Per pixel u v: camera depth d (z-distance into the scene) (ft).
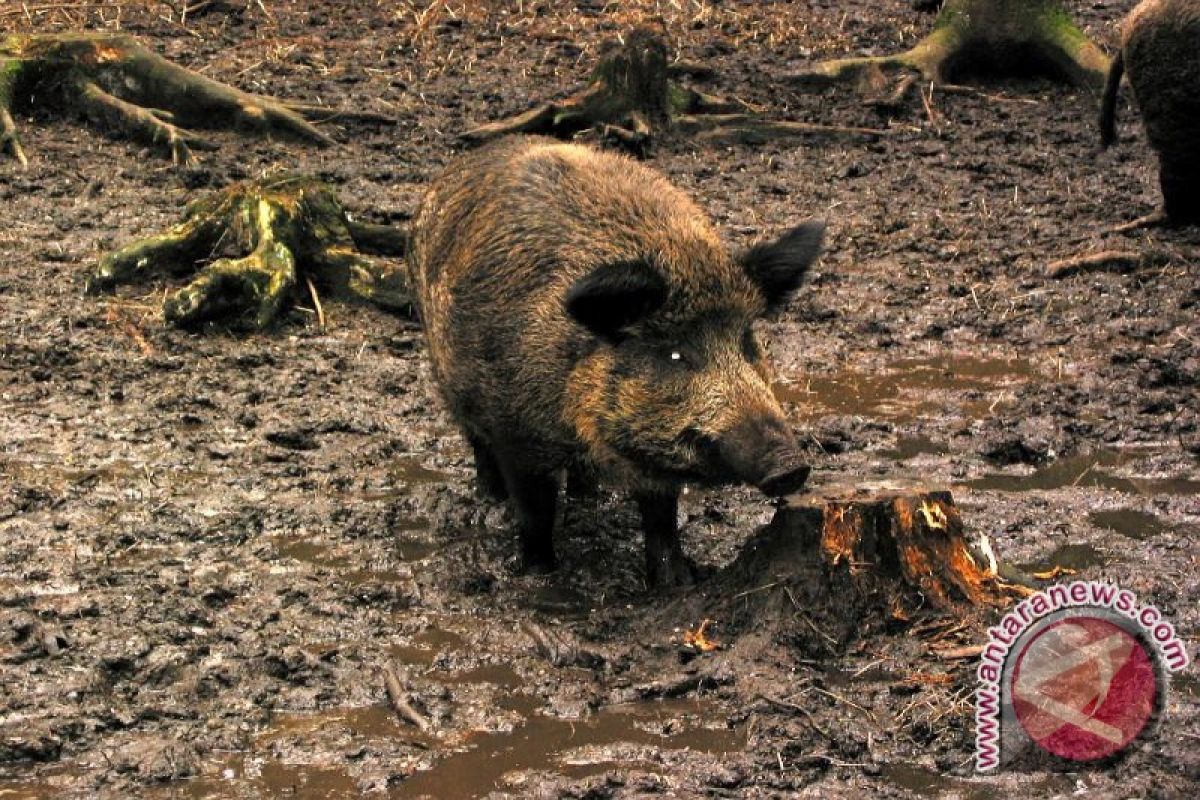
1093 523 35.17
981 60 75.66
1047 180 63.93
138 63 64.03
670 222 29.55
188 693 27.27
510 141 34.40
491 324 30.50
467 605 31.04
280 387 42.86
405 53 75.15
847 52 78.07
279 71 71.26
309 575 31.91
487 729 26.40
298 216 49.73
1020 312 50.39
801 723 26.23
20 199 55.93
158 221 54.75
